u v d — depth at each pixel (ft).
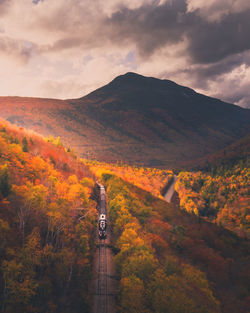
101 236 221.87
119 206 257.75
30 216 168.04
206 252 262.06
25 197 168.14
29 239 137.18
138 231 230.89
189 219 414.62
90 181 364.38
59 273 144.66
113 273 169.68
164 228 293.23
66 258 148.77
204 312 130.31
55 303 131.54
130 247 172.76
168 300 123.24
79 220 211.41
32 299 122.62
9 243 133.18
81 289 148.25
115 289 152.46
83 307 135.03
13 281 112.47
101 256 191.83
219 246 320.09
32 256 133.28
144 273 149.48
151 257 159.22
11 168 217.15
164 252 223.71
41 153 341.21
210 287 204.85
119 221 231.50
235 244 345.31
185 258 243.81
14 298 111.55
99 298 144.36
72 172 367.86
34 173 236.63
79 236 185.37
